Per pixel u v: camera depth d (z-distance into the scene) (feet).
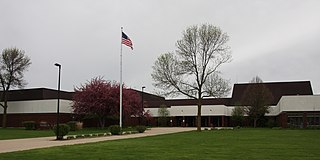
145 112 201.67
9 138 94.07
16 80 186.60
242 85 255.50
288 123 172.14
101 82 161.17
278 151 51.72
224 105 226.38
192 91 148.77
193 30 151.43
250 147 59.11
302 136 93.76
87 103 157.79
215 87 149.07
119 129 115.34
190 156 45.62
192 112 226.58
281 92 242.58
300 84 245.86
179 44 153.07
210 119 228.63
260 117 205.98
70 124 142.00
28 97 189.98
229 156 45.50
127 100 160.66
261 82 212.43
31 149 56.85
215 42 151.43
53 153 49.55
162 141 76.33
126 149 55.77
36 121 177.99
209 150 54.03
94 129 159.43
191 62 148.97
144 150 54.08
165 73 150.92
